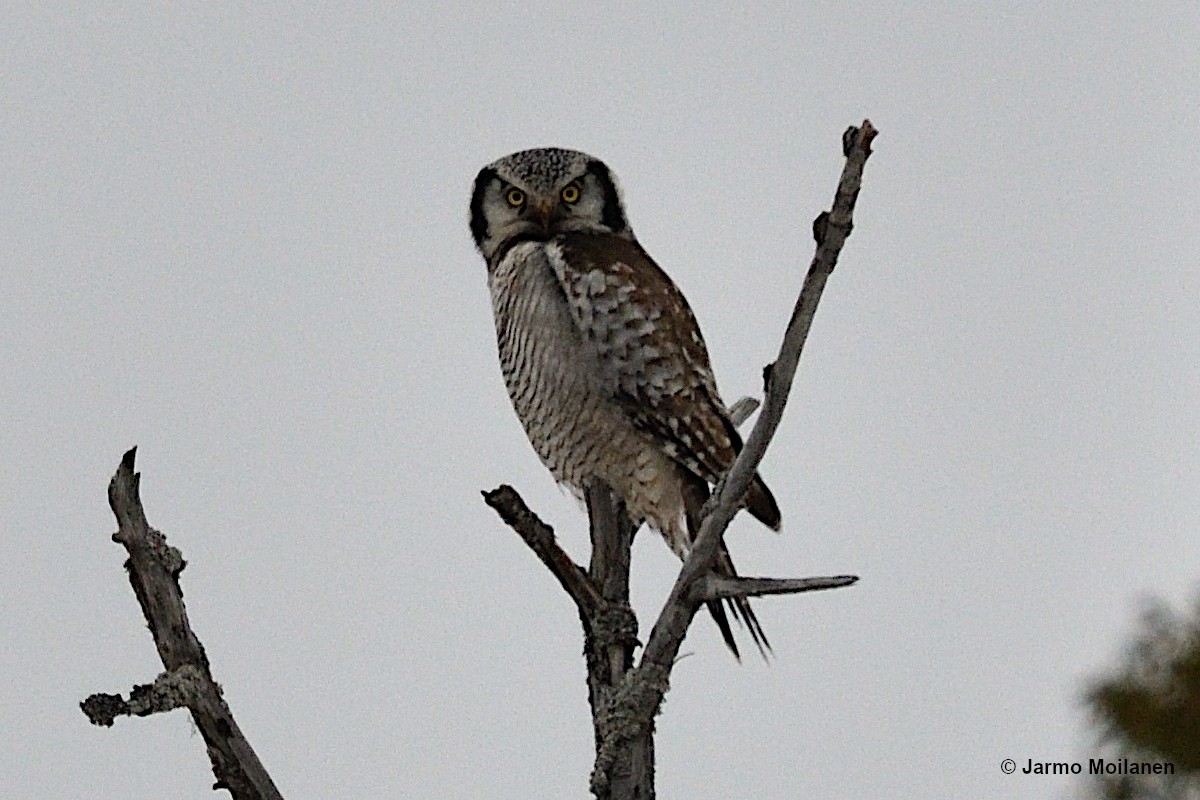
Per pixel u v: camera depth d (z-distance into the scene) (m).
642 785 9.17
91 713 8.64
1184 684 4.19
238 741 8.80
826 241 7.80
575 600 9.87
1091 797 4.33
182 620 8.91
